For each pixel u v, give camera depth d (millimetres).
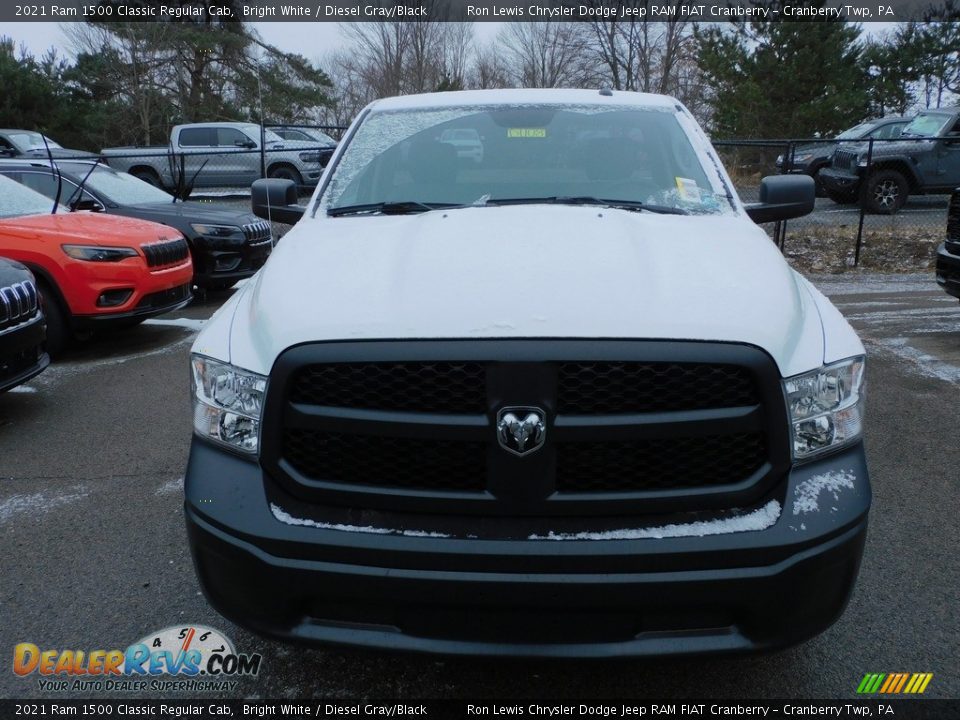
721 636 1994
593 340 1960
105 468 4289
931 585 3023
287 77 36156
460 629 1992
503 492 1971
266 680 2543
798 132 22016
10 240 6441
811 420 2068
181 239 7383
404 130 3586
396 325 2014
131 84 34688
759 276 2322
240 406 2145
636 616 1960
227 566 2074
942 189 15258
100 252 6492
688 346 1964
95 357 6742
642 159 3348
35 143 21656
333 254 2535
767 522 1971
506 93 3820
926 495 3820
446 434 1967
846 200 15961
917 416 4926
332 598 1998
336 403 2033
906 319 7770
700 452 2000
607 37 35906
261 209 3695
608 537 1942
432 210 3047
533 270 2225
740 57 23281
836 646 2670
